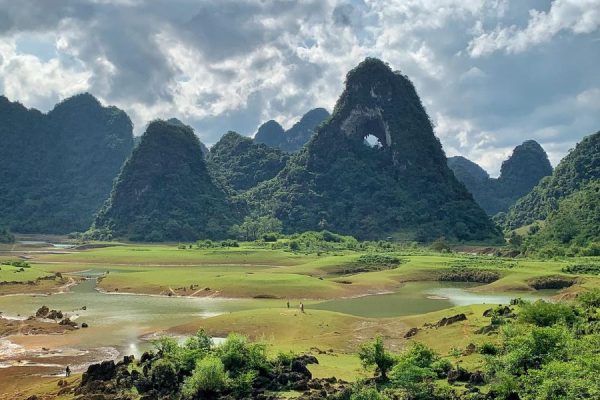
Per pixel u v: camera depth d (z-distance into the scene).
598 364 27.33
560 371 27.17
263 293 80.38
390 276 104.62
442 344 42.41
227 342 33.19
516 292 86.50
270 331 51.28
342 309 70.19
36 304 73.06
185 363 32.34
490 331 41.78
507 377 27.72
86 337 51.97
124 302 74.94
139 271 115.56
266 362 32.91
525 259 126.62
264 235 198.88
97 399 29.84
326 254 147.00
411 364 30.19
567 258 123.06
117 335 52.84
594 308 42.25
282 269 119.19
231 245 173.25
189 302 74.94
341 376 33.09
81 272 117.12
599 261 108.62
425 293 87.31
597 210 157.38
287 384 30.94
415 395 28.14
